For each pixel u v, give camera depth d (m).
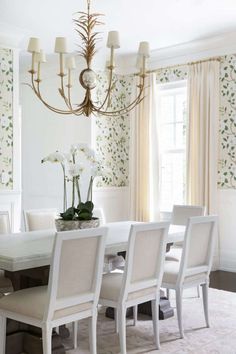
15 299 2.77
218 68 5.91
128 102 7.06
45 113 7.41
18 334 3.10
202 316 3.97
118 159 7.07
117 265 4.19
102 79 6.81
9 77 5.52
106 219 6.87
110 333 3.55
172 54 6.43
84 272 2.77
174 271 3.51
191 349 3.21
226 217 5.91
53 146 7.30
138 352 3.15
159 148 6.62
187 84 6.18
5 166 5.50
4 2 4.59
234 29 5.51
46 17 5.06
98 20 5.17
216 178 5.91
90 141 6.70
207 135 5.94
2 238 3.54
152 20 5.18
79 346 3.28
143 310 4.00
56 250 2.52
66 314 2.69
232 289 4.94
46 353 2.59
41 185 7.49
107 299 3.06
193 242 3.49
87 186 6.70
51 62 7.12
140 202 6.73
